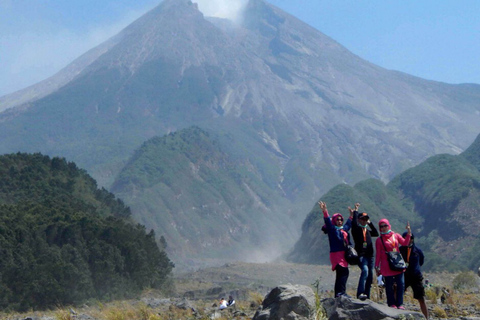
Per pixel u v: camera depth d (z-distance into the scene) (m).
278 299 15.64
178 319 25.02
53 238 66.94
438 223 166.25
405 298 25.97
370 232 17.39
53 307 55.03
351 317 14.73
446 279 51.34
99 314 29.00
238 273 132.50
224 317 23.39
